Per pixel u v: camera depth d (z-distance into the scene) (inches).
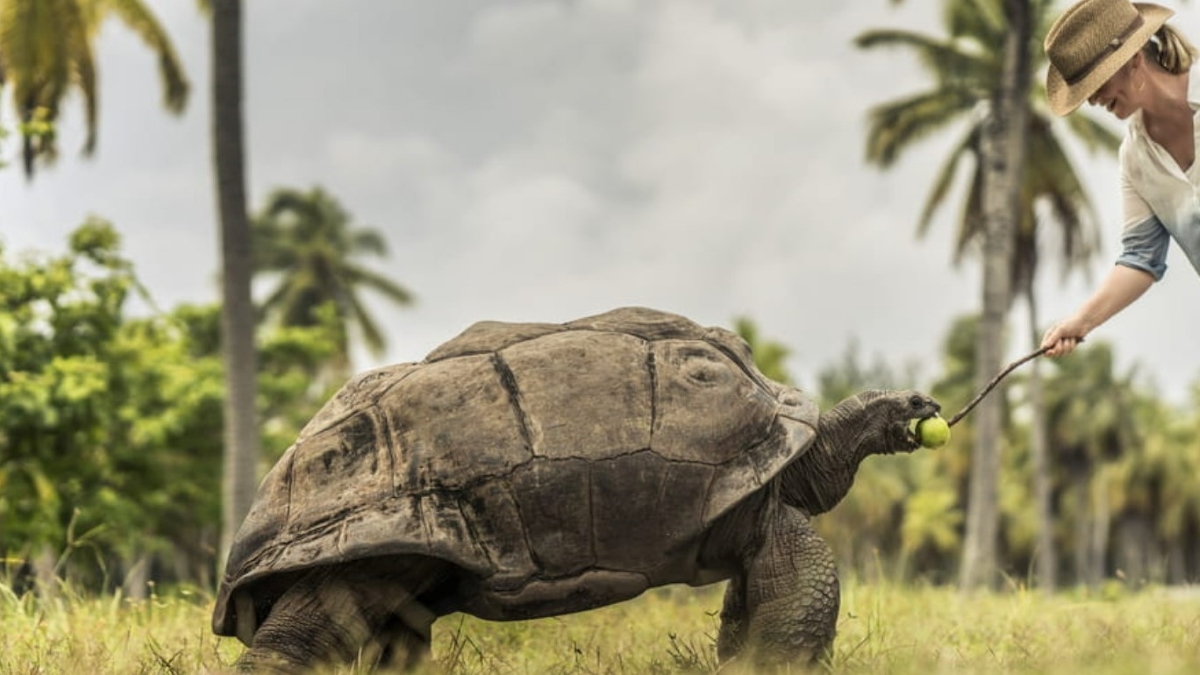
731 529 280.1
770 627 275.6
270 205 3122.5
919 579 530.6
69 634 350.0
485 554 261.4
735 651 300.7
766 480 273.9
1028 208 1899.6
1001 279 1583.4
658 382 278.7
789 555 280.2
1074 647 312.7
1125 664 229.5
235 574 267.0
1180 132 277.4
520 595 264.7
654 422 273.1
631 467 268.1
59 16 1138.0
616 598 272.2
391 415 272.7
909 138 1793.8
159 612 407.5
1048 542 2063.2
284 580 269.9
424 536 258.4
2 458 1053.2
